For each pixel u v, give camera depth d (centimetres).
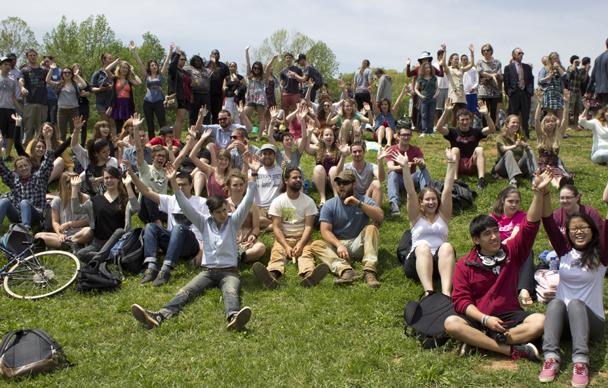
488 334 598
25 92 1346
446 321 601
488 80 1594
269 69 1723
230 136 1260
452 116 1639
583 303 571
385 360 600
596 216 777
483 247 615
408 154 1093
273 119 1157
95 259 840
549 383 538
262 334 671
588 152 1434
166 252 884
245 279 823
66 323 712
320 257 835
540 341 596
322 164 1119
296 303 750
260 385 565
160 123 1490
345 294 764
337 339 650
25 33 4984
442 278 722
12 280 820
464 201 1042
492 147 1460
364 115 1723
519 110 1504
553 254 769
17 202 978
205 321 704
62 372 601
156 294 792
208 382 574
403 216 1034
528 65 1496
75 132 1109
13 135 1359
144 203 960
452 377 561
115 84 1464
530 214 602
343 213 864
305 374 580
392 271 824
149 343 660
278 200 900
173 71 1470
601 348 586
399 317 695
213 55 1630
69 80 1420
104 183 966
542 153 1142
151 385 572
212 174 1043
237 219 800
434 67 1638
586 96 1653
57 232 921
